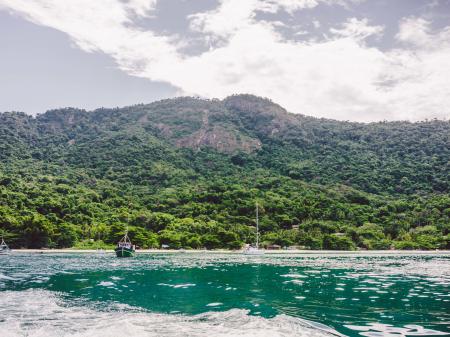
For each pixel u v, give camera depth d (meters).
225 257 71.06
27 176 159.00
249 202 137.38
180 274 34.56
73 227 105.06
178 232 109.12
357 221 127.31
